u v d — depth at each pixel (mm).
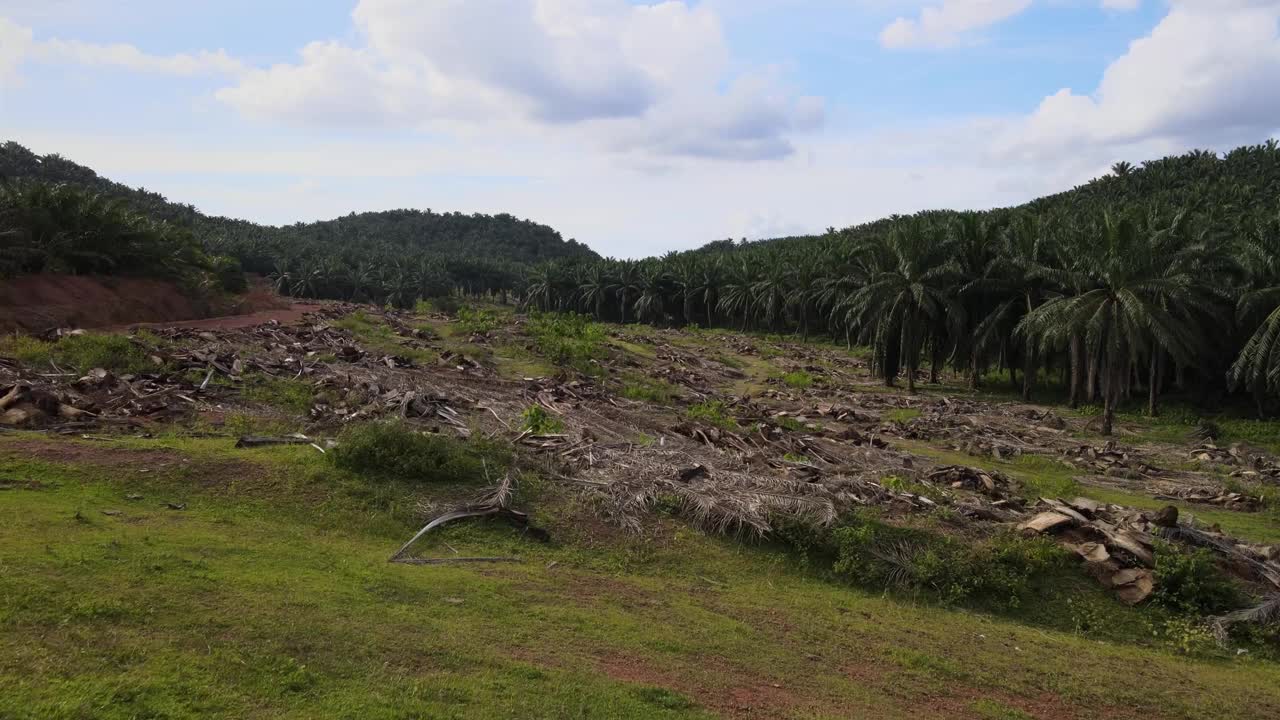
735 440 19891
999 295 44938
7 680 5422
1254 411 38719
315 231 196500
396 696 6395
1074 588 12578
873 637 10195
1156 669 10391
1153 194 77438
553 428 17938
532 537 12172
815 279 73812
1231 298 35375
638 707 7090
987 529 14117
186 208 143000
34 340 20703
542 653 8062
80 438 13000
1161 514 14203
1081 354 41438
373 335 36188
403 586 9289
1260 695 9836
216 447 13414
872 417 32719
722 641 9320
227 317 42719
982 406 39219
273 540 10156
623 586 10930
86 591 7230
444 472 13422
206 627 7008
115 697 5488
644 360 43125
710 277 94875
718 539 12945
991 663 9828
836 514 13227
